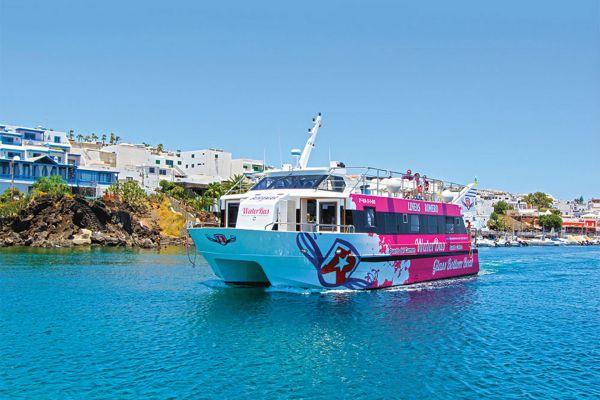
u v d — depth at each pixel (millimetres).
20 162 88250
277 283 29812
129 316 25766
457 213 41750
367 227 31594
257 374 17609
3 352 19672
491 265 63500
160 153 136875
